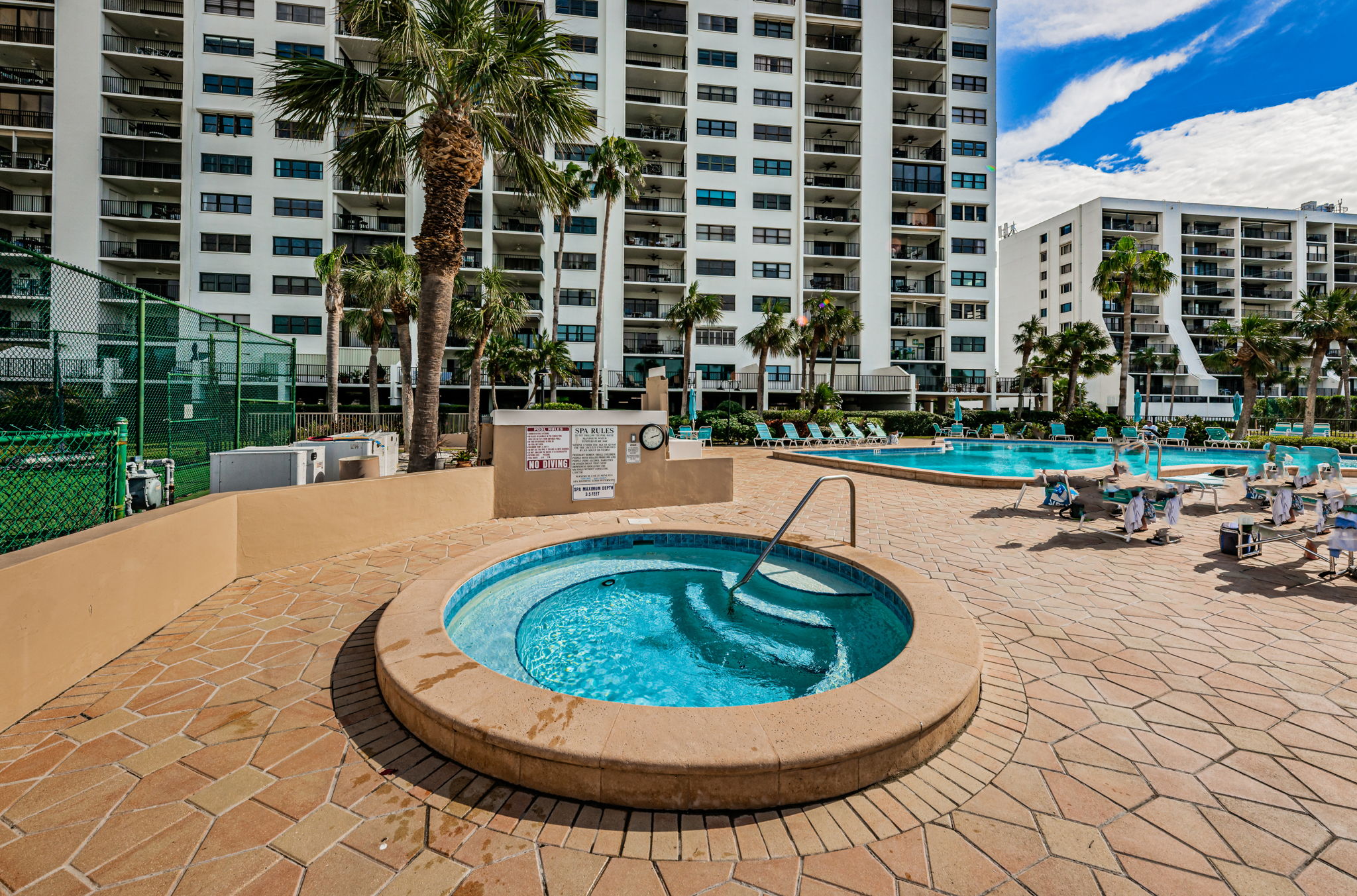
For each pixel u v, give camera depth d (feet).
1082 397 126.00
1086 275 156.97
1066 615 13.14
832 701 7.89
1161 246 156.25
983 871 5.70
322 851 5.91
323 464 25.48
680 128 107.86
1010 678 9.96
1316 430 106.63
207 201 89.20
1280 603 13.80
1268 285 166.50
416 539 20.70
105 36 87.40
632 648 12.87
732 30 105.60
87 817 6.36
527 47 25.00
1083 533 21.76
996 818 6.48
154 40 92.12
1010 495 31.17
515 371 78.84
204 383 32.50
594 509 26.08
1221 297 160.97
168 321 29.94
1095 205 153.58
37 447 14.51
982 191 113.80
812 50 105.70
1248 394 77.61
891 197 109.60
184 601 13.20
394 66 24.06
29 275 24.43
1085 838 6.15
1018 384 144.46
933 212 115.24
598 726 7.22
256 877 5.55
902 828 6.32
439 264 24.79
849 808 6.64
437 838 6.14
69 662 9.48
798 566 18.12
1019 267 181.78
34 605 8.69
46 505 14.56
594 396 83.30
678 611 15.15
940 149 113.80
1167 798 6.77
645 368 104.37
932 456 63.41
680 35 101.55
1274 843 6.02
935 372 114.01
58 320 25.52
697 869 5.78
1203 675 10.01
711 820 6.44
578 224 100.83
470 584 14.96
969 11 114.83
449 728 7.52
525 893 5.40
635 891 5.46
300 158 91.61
